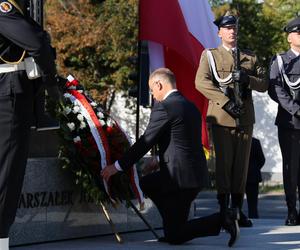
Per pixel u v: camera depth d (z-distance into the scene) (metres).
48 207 10.27
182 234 10.19
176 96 10.33
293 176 13.05
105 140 10.44
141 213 11.74
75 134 10.33
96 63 41.84
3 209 7.62
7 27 7.30
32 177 10.04
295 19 13.05
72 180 10.56
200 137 10.45
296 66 12.90
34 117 7.92
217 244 10.40
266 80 12.09
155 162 11.29
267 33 41.09
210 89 11.74
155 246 10.14
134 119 44.25
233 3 39.75
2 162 7.56
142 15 14.41
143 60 17.48
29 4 7.66
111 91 42.75
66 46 40.50
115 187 10.54
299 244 10.34
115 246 10.09
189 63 14.30
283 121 12.97
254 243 10.45
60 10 40.94
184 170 10.18
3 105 7.52
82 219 10.79
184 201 10.27
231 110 11.64
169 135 10.21
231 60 11.88
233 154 11.93
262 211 27.64
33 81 7.75
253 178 19.55
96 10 40.69
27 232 10.00
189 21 14.44
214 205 29.67
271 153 41.69
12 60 7.53
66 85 10.46
